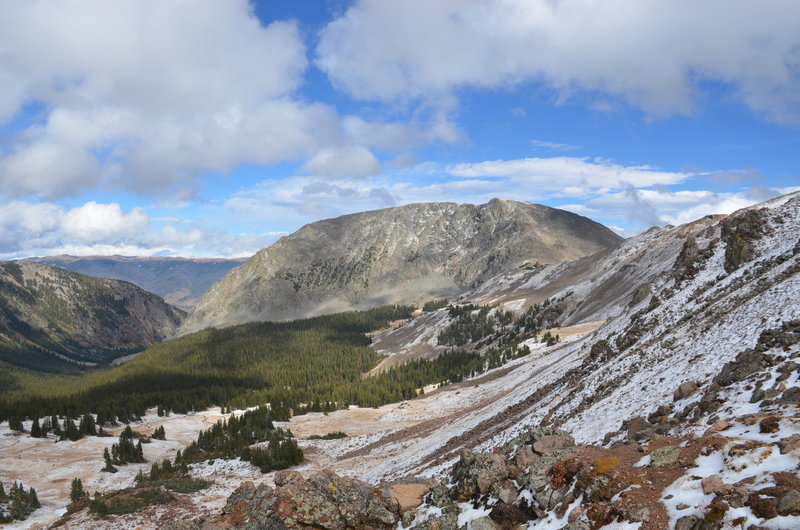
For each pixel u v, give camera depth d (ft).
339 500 83.92
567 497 60.95
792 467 47.55
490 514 67.92
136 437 390.42
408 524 77.10
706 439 59.16
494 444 147.23
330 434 353.51
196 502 195.21
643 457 61.77
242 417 399.85
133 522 170.71
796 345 80.12
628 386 120.88
